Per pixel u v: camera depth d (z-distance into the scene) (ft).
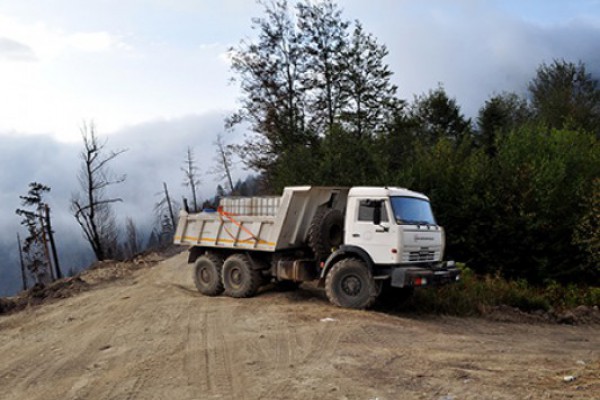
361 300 36.42
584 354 28.73
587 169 60.08
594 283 56.08
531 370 23.27
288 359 24.75
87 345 29.76
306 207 41.22
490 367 23.76
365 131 72.18
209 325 33.06
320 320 33.04
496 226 56.24
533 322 40.75
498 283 49.29
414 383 20.90
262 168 90.58
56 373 24.75
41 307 45.16
